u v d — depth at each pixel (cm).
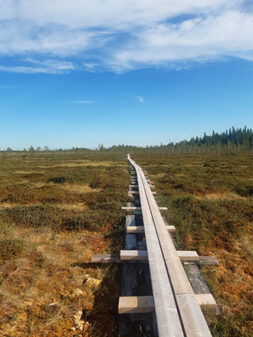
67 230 512
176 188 1021
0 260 357
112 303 268
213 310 238
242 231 485
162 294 225
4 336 216
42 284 303
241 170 1653
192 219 559
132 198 788
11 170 1966
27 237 466
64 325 232
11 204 775
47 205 687
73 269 343
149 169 1861
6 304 259
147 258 332
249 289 294
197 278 301
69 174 1440
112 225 537
